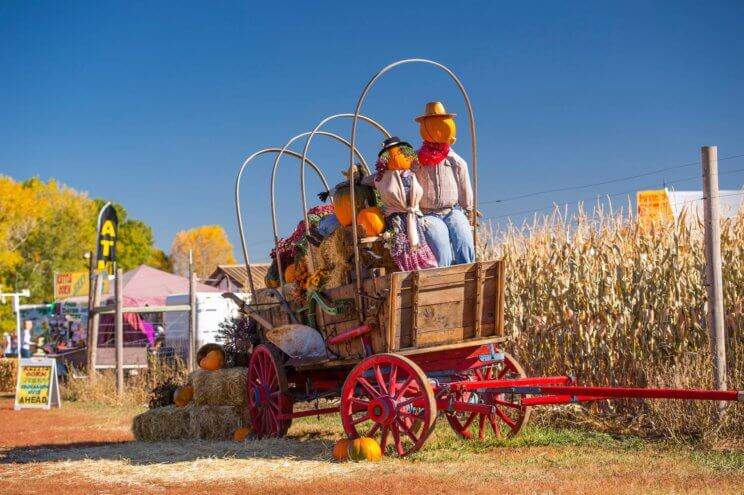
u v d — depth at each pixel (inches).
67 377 810.8
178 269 3882.9
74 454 363.6
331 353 358.6
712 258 357.7
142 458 340.8
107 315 1088.2
